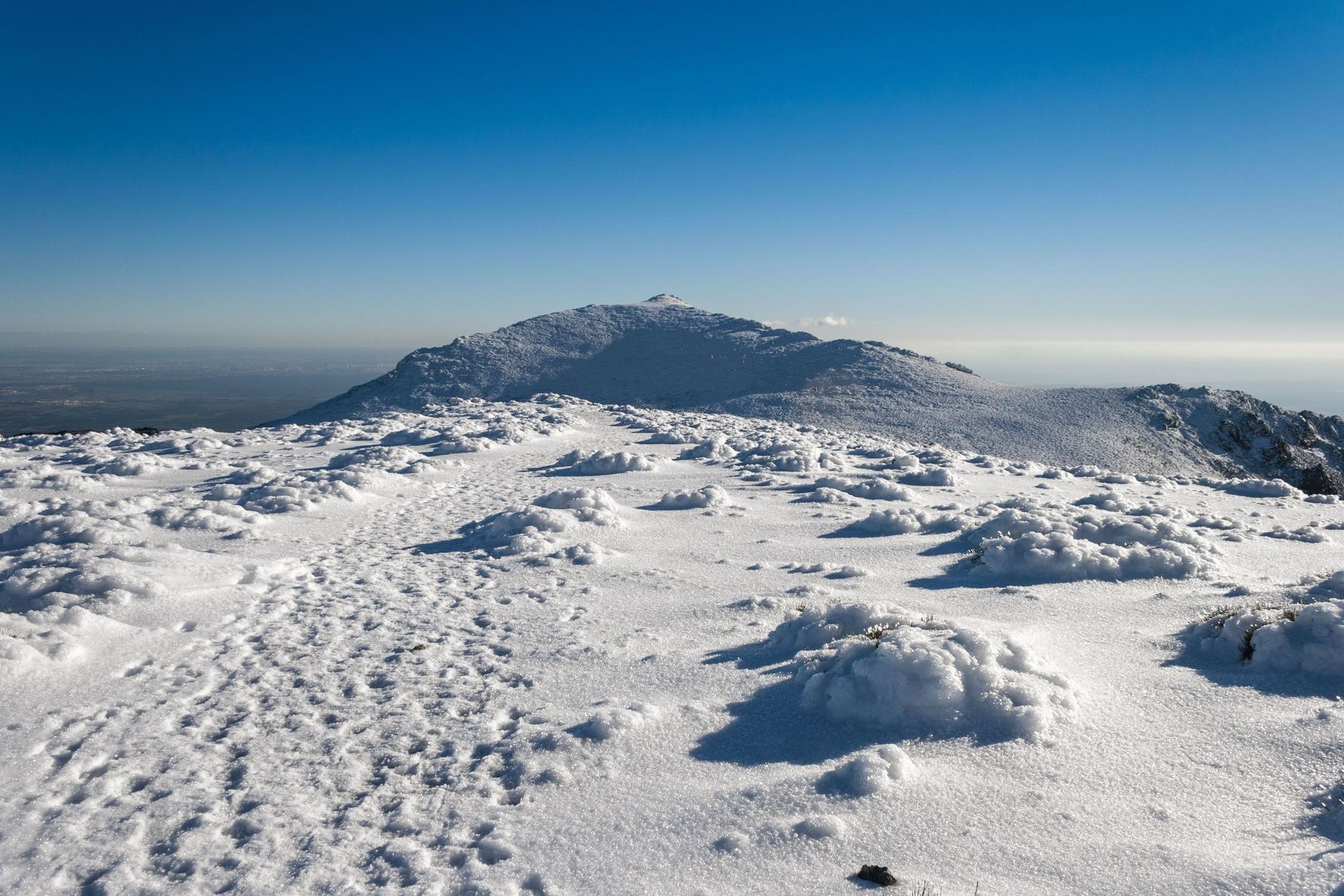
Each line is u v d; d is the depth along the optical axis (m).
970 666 5.61
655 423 37.81
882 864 3.96
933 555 11.61
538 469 23.12
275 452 26.22
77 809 5.05
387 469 21.45
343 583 10.80
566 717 6.18
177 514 13.64
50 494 17.33
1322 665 5.74
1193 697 5.64
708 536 13.64
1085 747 4.95
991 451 71.00
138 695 6.91
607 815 4.69
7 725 6.24
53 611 8.12
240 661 7.78
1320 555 11.13
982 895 3.62
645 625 8.62
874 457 26.75
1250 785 4.42
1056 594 8.78
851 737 5.34
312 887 4.20
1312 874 3.49
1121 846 3.93
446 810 4.93
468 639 8.42
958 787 4.59
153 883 4.28
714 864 4.09
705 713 6.00
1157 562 9.62
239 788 5.32
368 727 6.25
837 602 7.54
